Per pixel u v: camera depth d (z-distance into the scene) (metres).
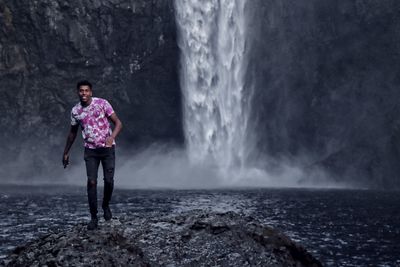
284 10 46.56
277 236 6.85
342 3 44.41
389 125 41.31
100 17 44.97
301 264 6.76
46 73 45.59
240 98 48.22
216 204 25.64
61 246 6.26
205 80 47.59
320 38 45.91
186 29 47.09
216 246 6.46
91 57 45.59
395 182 38.91
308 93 46.66
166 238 6.49
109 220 7.01
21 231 16.98
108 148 6.74
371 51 44.16
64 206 24.22
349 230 17.72
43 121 46.09
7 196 29.92
